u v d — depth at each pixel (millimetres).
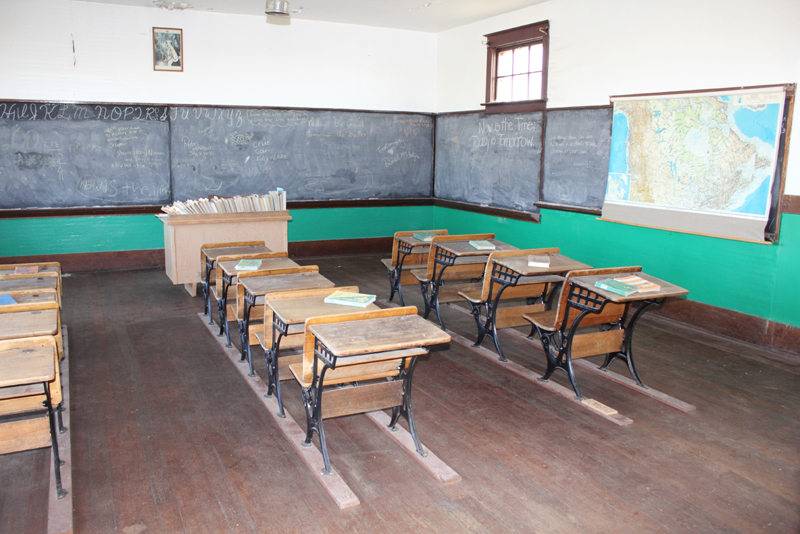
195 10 6512
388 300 5414
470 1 5977
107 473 2471
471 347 4160
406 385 2641
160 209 6680
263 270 3479
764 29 4031
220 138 6867
